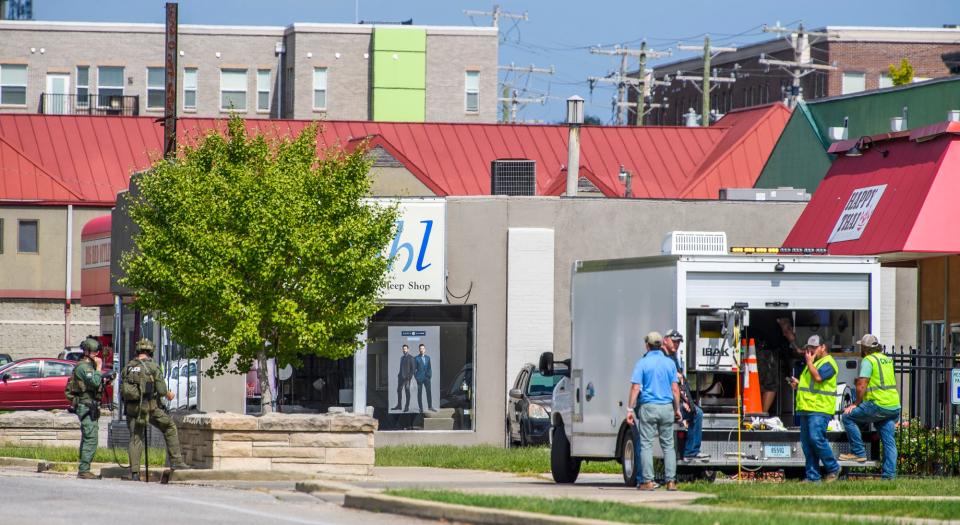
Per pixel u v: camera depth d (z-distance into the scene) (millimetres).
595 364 55688
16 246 166000
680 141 174250
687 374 53375
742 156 164875
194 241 66688
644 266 52781
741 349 52625
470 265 89875
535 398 82188
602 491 48406
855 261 52344
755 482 51688
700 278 51375
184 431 61656
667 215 92750
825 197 79562
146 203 73250
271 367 85562
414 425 88625
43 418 82938
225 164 69812
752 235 93562
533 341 89875
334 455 58656
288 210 66938
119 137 179250
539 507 39312
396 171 135500
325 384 87188
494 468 65688
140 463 60969
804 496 44219
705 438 51688
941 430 59188
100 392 62312
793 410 57438
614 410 54000
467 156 168750
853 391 55062
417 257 88688
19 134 177875
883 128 114188
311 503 45750
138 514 40531
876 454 53938
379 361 88375
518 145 171125
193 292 67125
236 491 51125
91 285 123562
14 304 165625
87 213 167625
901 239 67375
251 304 66875
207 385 84000
